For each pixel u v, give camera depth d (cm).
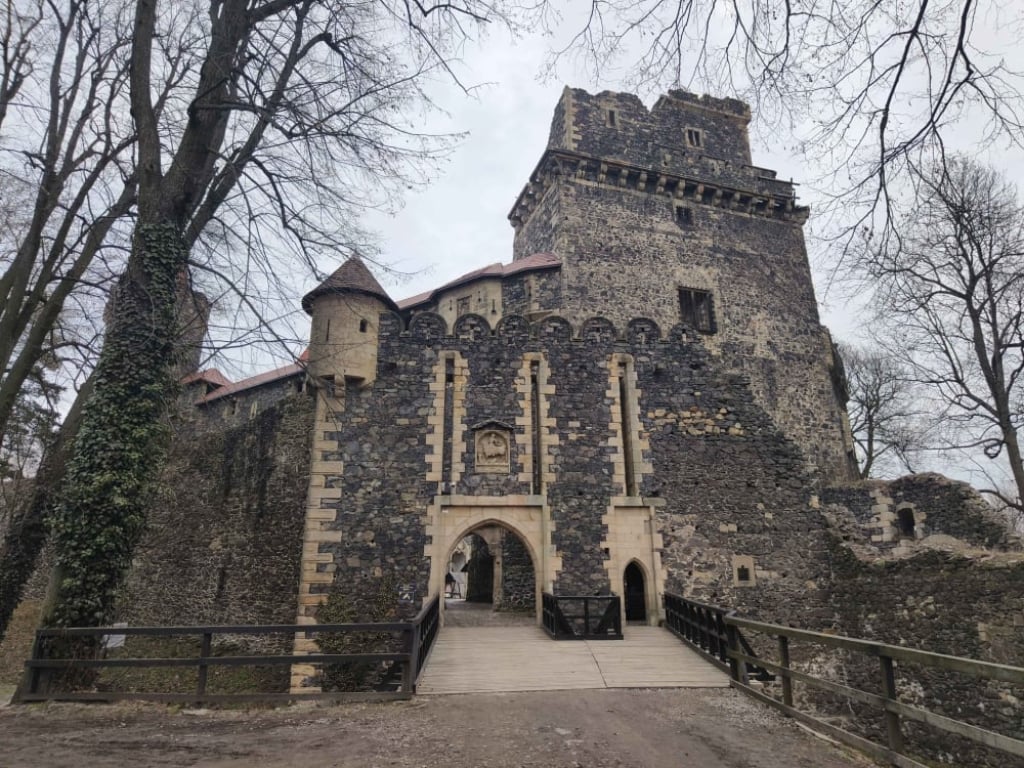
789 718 652
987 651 1014
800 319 2308
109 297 1131
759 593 1262
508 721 638
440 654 938
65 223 1132
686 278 2206
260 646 1434
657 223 2244
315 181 888
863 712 1170
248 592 1534
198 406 2692
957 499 1343
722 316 2205
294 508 1483
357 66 881
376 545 1201
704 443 1340
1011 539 1254
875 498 1427
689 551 1261
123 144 1166
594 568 1224
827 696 1214
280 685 1323
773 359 2217
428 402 1300
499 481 1262
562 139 2394
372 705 696
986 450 1703
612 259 2145
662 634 1097
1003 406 1598
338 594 1169
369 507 1223
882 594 1199
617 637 1062
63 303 1183
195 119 969
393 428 1278
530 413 1316
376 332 1340
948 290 1611
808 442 2159
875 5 453
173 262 954
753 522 1303
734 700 727
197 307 959
